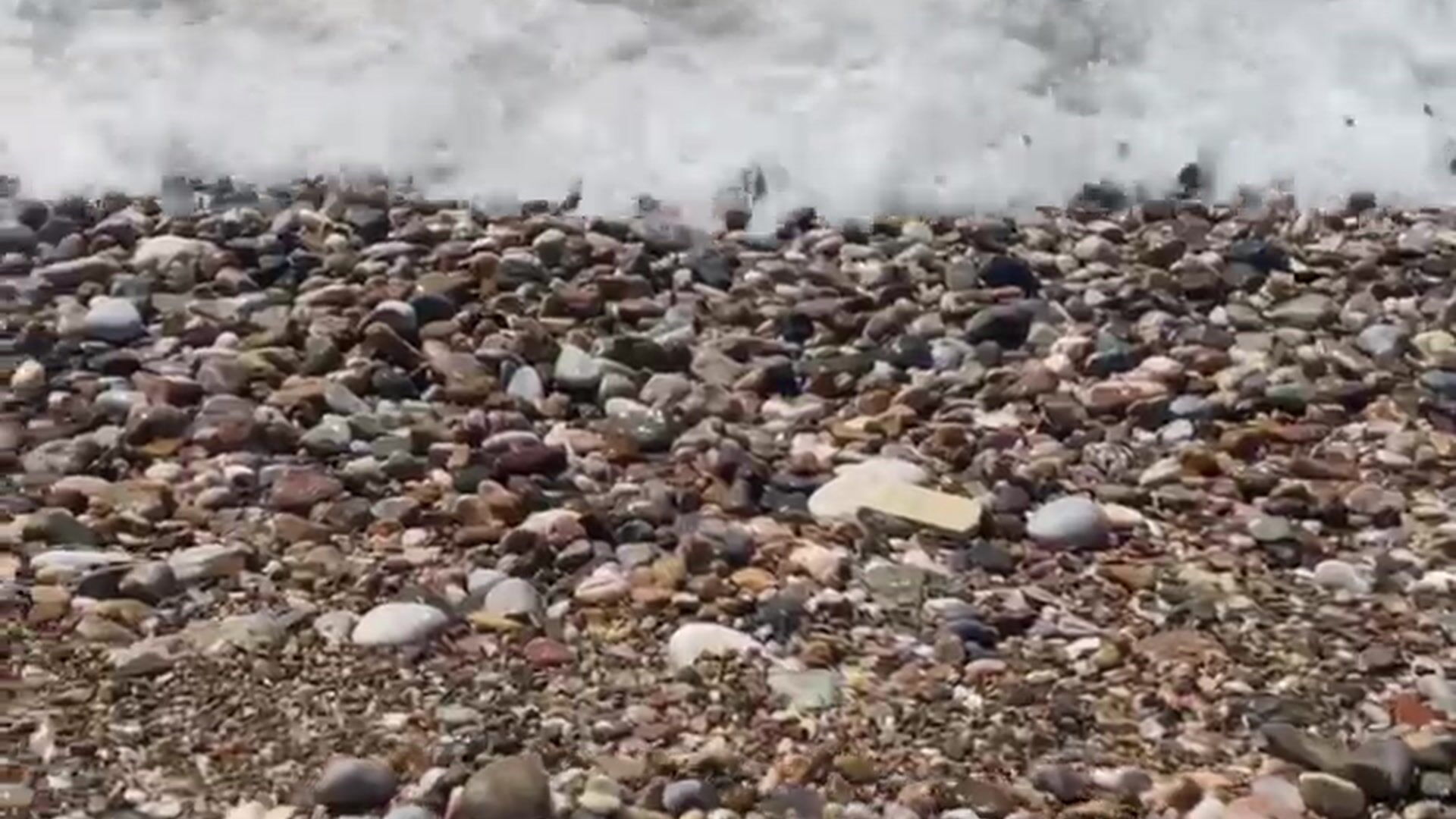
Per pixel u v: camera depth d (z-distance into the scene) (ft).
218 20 67.21
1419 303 54.39
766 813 32.53
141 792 32.32
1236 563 41.47
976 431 46.50
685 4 69.41
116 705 34.55
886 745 34.65
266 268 52.37
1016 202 60.29
